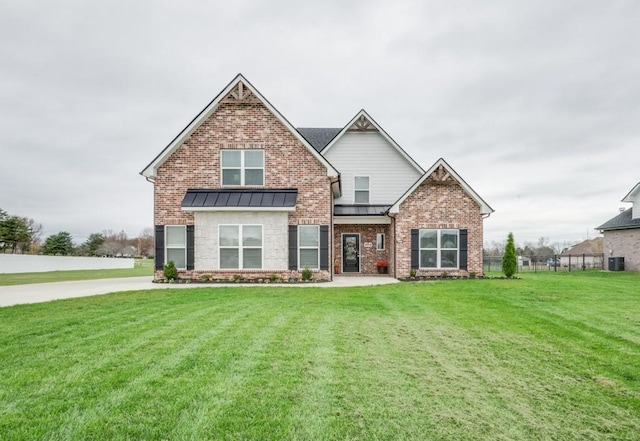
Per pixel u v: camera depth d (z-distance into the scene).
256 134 17.80
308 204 17.50
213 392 4.43
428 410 4.05
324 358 5.67
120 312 9.17
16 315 8.83
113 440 3.40
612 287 13.83
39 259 32.62
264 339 6.68
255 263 17.08
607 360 5.70
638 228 27.81
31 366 5.29
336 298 11.40
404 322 8.09
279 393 4.43
